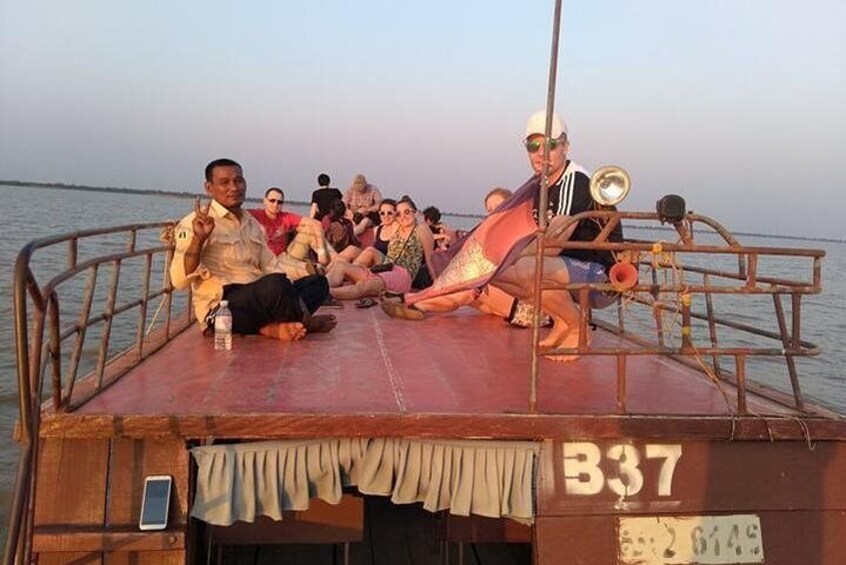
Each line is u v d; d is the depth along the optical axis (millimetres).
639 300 4289
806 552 3320
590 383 3961
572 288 3236
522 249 3930
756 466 3334
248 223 5305
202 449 3174
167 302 4906
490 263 4520
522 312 5621
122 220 64438
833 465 3359
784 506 3326
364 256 8031
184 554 3027
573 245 3174
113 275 3697
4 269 22875
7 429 9234
